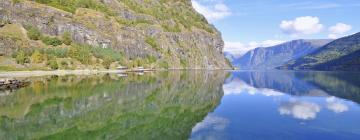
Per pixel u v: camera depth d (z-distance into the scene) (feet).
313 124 127.13
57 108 166.20
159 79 415.23
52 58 618.03
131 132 116.26
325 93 257.34
